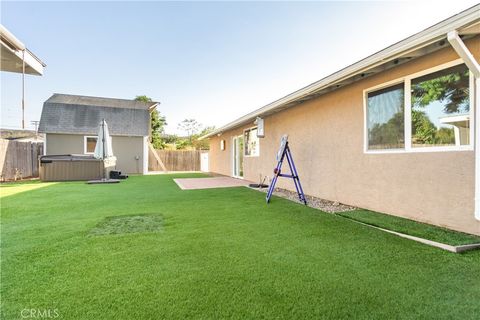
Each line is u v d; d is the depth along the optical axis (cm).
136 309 178
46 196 651
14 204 546
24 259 260
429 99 376
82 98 1839
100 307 180
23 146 1203
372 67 404
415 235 329
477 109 266
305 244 302
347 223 392
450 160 348
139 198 623
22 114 766
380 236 329
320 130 619
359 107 504
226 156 1420
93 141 1554
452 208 346
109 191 748
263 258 262
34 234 340
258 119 846
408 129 407
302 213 461
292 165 639
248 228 367
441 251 276
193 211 477
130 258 262
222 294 196
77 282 214
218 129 1391
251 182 1016
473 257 260
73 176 1091
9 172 1098
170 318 169
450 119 350
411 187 403
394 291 199
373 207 473
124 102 1936
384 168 450
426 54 377
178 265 246
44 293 198
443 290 200
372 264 246
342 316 170
